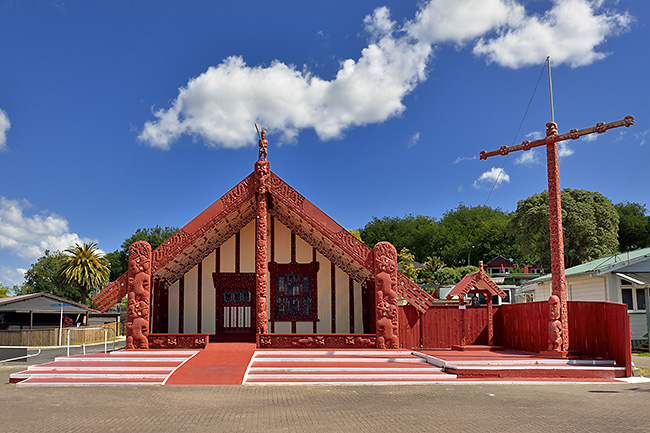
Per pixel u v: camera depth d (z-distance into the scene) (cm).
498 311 1942
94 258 6309
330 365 1427
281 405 956
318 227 1753
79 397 1050
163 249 1711
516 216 4825
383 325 1686
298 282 2061
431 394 1083
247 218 2048
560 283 1473
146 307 1667
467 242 8238
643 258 2300
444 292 4128
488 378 1303
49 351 2805
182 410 905
